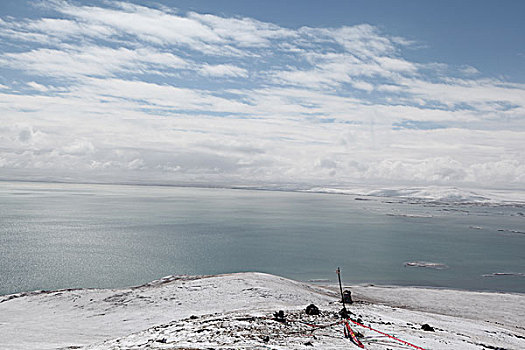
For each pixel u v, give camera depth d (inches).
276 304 1573.6
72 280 2866.6
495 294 2544.3
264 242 5280.5
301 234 6348.4
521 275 3582.7
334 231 6924.2
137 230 6003.9
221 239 5408.5
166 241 4995.1
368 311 1165.7
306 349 582.6
